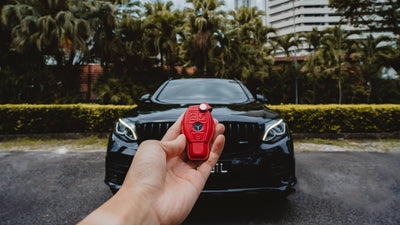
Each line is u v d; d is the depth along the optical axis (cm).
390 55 1387
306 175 328
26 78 1149
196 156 65
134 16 1460
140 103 272
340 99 1439
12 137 615
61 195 267
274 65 1916
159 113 207
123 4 1375
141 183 54
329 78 1548
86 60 1294
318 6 7875
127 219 42
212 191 177
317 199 249
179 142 67
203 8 1424
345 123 605
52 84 1249
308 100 1539
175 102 259
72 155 451
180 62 1944
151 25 1400
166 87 318
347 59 1551
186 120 68
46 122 623
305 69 1562
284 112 611
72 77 1267
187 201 61
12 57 1213
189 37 1520
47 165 385
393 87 1416
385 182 301
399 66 1405
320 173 337
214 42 1409
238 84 331
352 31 1373
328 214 218
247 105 245
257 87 1619
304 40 1603
